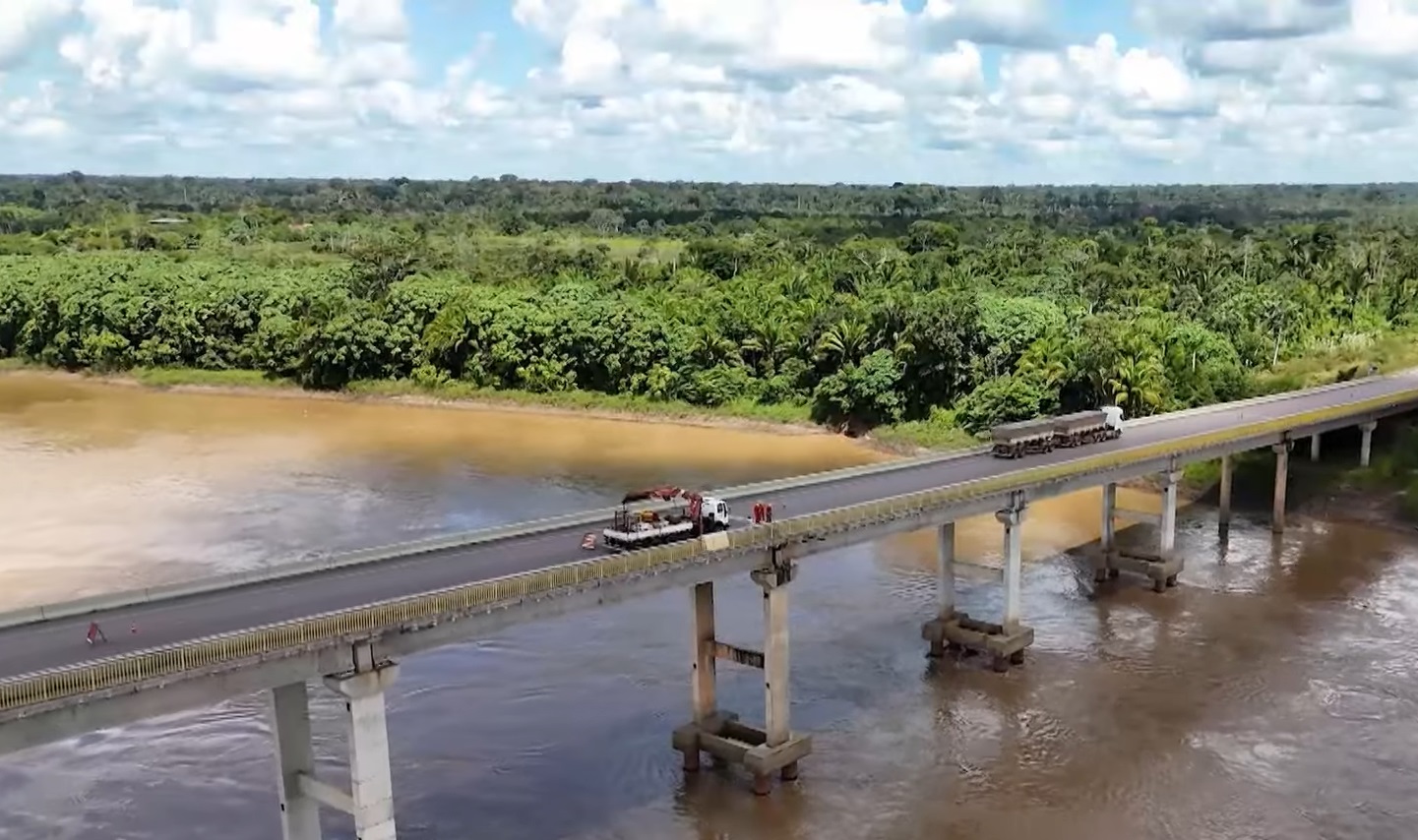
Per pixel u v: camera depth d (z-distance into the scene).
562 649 62.44
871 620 67.50
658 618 67.25
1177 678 59.38
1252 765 50.25
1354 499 90.75
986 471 65.19
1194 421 85.88
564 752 51.00
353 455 112.31
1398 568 77.44
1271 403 95.69
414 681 58.25
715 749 49.03
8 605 68.38
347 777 48.62
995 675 59.81
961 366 115.94
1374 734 53.09
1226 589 73.38
